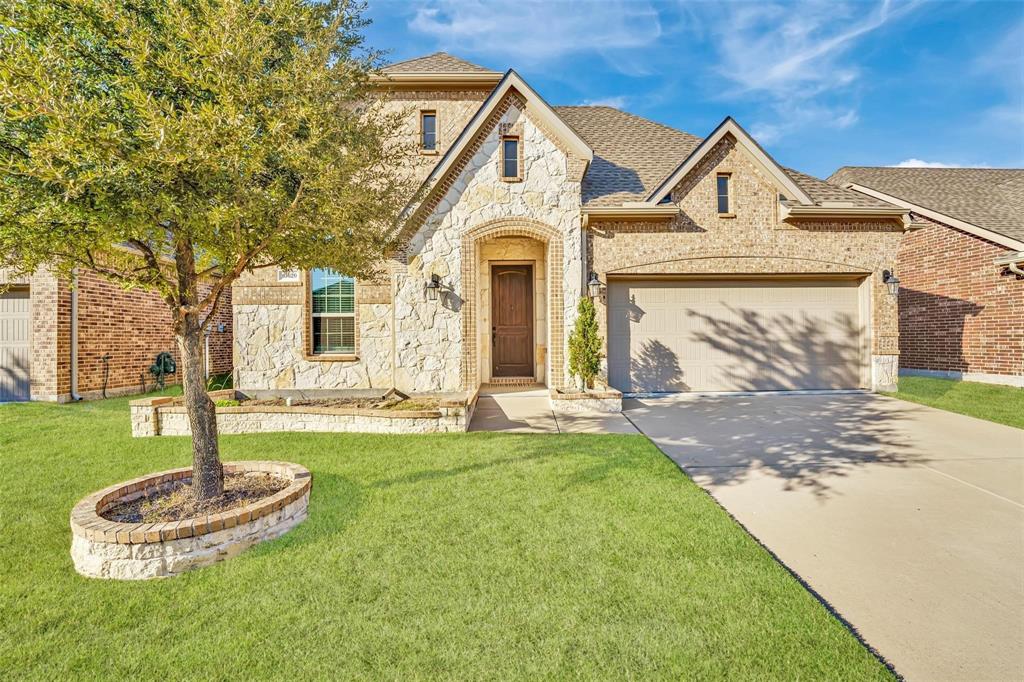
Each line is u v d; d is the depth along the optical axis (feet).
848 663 8.42
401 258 35.01
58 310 37.70
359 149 15.62
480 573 11.43
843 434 25.39
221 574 11.50
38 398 37.63
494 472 18.76
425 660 8.57
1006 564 12.12
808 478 18.63
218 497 14.97
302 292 37.40
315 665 8.50
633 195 37.37
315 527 13.94
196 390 14.87
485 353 41.42
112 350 42.39
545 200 35.09
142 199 10.80
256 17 12.34
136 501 14.84
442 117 42.22
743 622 9.53
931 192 49.55
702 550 12.48
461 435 25.07
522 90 34.58
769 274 37.60
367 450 22.09
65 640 9.25
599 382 36.14
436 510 15.14
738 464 20.38
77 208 10.42
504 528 13.83
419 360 34.99
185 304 14.89
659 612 9.86
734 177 37.42
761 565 11.71
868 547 13.05
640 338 38.27
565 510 15.10
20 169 9.92
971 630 9.54
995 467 19.88
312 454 21.48
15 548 13.03
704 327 38.40
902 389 38.93
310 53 13.64
